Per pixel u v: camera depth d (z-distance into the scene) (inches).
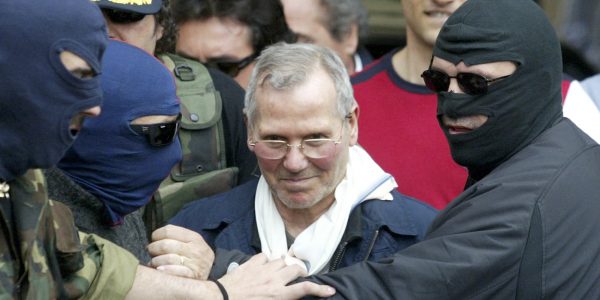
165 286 463.5
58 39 398.6
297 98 491.8
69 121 406.3
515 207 462.0
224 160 582.9
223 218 536.1
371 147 633.6
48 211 419.8
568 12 949.8
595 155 486.0
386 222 517.7
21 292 405.1
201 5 653.3
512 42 478.3
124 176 473.7
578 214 466.3
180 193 564.4
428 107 633.6
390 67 653.9
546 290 459.5
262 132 498.3
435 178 617.9
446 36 488.1
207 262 499.8
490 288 462.3
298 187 502.0
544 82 485.1
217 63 661.3
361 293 470.6
